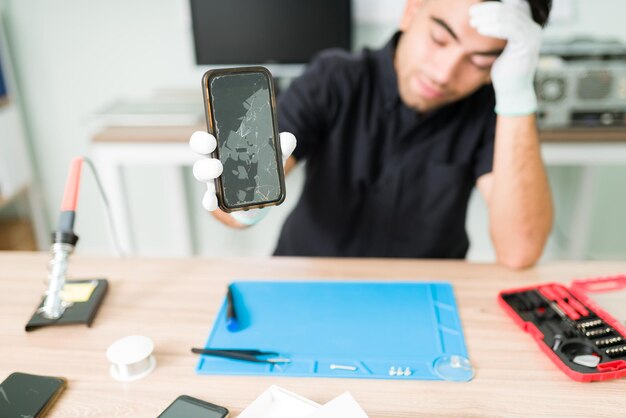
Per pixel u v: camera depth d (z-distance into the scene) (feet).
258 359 2.18
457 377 2.09
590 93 4.99
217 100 1.98
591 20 5.95
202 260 3.02
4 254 3.14
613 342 2.20
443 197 3.71
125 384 2.08
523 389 2.03
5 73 6.42
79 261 3.01
